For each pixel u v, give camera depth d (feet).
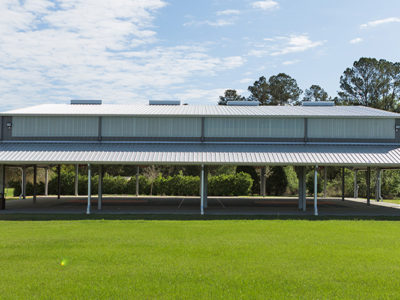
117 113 79.15
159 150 74.33
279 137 79.20
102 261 34.32
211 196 115.03
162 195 118.42
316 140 79.10
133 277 30.07
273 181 122.62
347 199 107.45
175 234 47.03
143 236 45.60
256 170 129.80
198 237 45.16
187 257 35.78
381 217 65.21
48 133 78.54
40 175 132.77
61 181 118.21
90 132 78.84
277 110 87.40
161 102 100.94
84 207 78.33
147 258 35.35
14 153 71.61
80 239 43.55
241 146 77.36
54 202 90.58
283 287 28.17
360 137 79.05
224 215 66.28
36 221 58.03
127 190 120.57
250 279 29.76
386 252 38.14
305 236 46.26
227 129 79.41
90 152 72.59
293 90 221.25
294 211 73.41
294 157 71.31
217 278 29.99
